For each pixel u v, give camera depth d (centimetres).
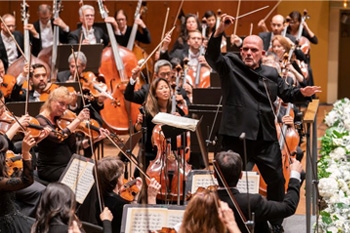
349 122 1689
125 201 1266
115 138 1664
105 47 2431
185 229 973
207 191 988
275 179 1448
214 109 1672
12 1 3103
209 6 3142
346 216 1338
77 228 1016
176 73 2139
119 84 2317
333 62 3262
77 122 1590
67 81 2058
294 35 2672
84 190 1334
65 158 1602
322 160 1516
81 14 2483
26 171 1252
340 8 3216
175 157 1455
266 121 1426
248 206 1107
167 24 3134
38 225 1045
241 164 1198
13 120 1659
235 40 2252
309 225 1408
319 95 3284
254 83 1430
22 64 2230
